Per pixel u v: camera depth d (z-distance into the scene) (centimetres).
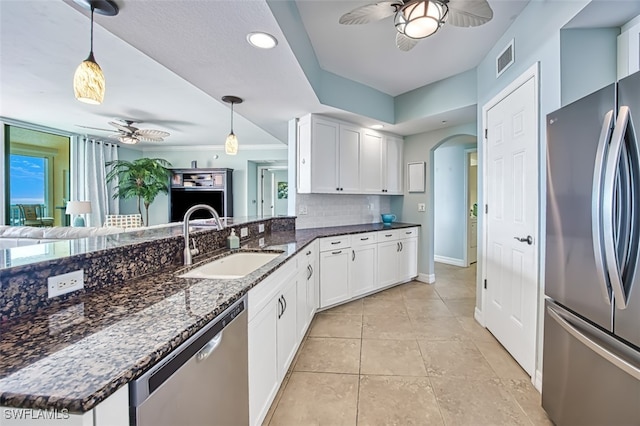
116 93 358
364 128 399
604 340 119
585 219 131
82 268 120
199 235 204
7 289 94
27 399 58
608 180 112
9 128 471
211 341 102
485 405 175
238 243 235
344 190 374
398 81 343
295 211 368
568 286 142
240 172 732
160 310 103
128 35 173
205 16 154
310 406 175
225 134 591
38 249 128
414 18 177
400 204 470
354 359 226
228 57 201
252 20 159
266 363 161
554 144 153
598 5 148
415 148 448
